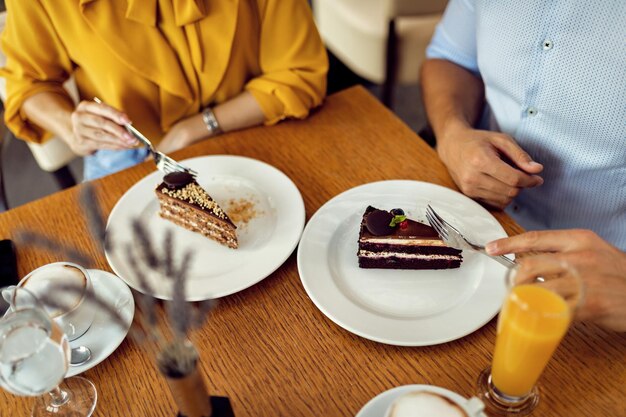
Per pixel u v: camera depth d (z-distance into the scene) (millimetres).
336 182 1255
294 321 968
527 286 765
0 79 1720
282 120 1458
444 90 1445
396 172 1267
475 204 1149
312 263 1042
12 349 710
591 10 1067
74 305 884
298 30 1495
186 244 1141
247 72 1590
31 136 1655
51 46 1483
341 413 829
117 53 1382
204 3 1373
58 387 862
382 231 1039
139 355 922
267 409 838
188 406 688
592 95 1131
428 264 1052
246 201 1215
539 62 1179
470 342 913
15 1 1372
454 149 1211
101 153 1739
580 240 903
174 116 1566
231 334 950
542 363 738
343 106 1476
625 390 823
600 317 851
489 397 829
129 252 675
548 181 1317
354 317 935
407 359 895
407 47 2475
